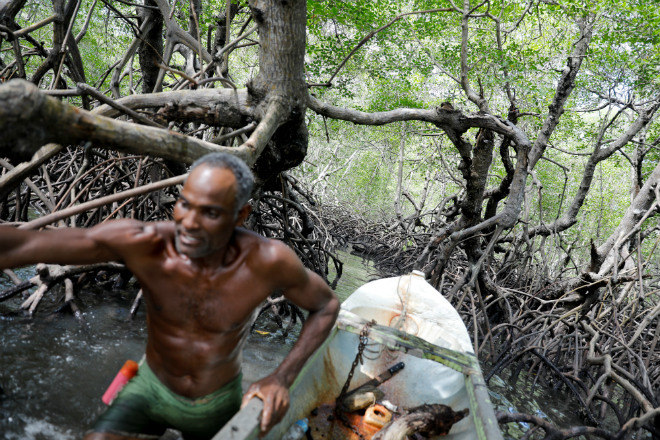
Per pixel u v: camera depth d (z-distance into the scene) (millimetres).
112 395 2076
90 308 4719
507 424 4594
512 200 6789
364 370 3834
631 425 4234
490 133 6875
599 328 6582
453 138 6566
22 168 3156
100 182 6141
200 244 1664
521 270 9250
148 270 1799
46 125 1920
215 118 4184
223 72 5270
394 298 4234
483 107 6699
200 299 1845
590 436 4969
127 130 2336
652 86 9125
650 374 6426
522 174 6672
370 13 7086
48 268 4262
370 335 3529
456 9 6426
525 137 6539
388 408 3445
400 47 8883
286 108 4086
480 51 8406
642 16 8359
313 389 3293
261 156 4547
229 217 1660
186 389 2006
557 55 10977
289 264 1894
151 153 2529
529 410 5379
